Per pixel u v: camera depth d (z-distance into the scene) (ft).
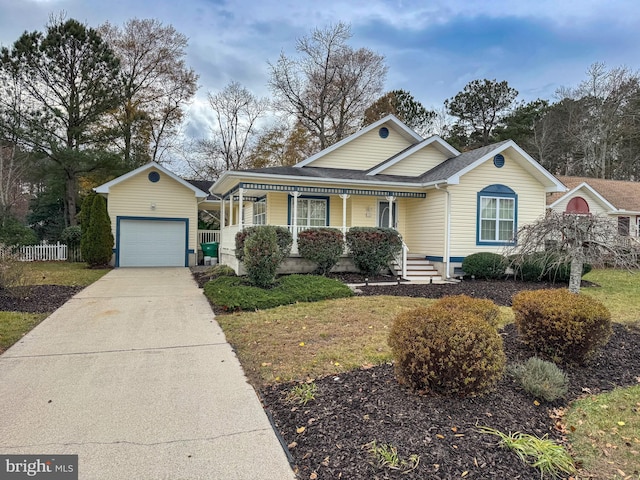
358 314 24.26
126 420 11.35
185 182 57.88
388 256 40.01
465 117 118.01
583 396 13.38
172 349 18.03
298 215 46.68
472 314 13.87
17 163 68.54
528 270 38.50
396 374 13.44
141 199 56.80
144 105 85.56
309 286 31.27
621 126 93.50
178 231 58.49
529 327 16.43
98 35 65.41
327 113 97.86
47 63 62.28
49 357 16.78
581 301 16.26
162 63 85.10
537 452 9.68
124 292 32.86
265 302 26.63
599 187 69.31
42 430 10.73
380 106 96.99
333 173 45.52
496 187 43.93
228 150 106.42
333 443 10.06
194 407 12.26
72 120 64.95
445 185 41.60
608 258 21.98
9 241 55.62
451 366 11.78
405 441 10.03
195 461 9.41
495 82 114.73
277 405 12.41
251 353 17.37
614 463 9.83
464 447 9.83
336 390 13.17
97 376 14.73
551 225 22.40
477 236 43.27
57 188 74.02
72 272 45.44
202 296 31.24
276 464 9.34
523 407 12.20
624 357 16.74
